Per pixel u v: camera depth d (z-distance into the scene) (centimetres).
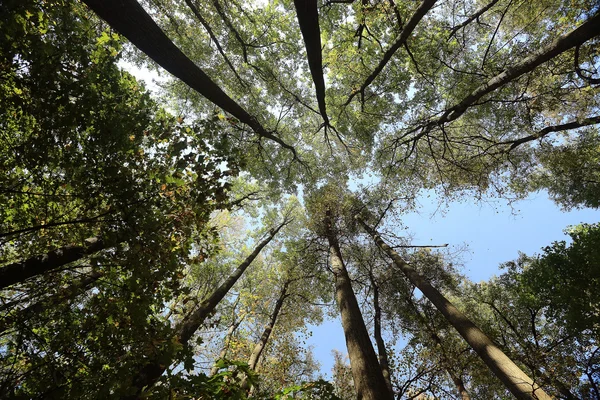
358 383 621
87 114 307
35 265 334
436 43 880
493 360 615
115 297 322
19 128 350
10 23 265
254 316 1133
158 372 349
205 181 366
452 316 760
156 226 321
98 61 336
